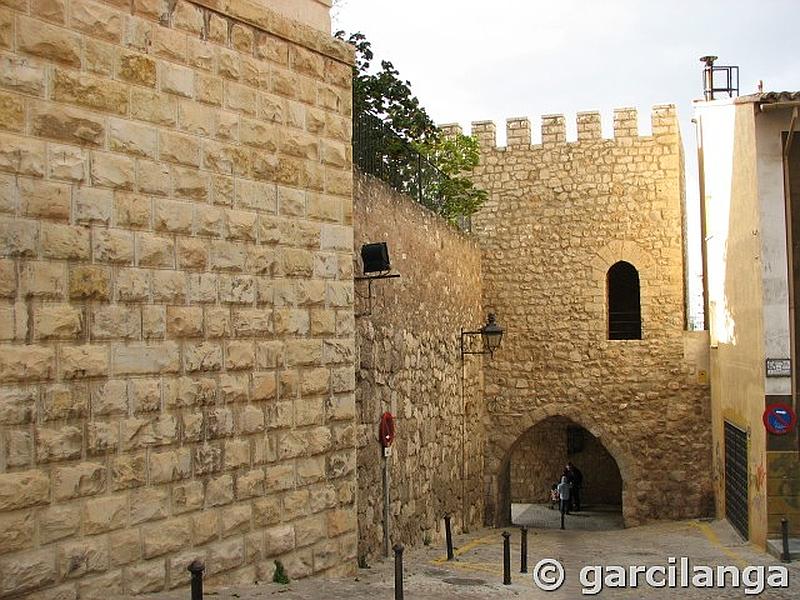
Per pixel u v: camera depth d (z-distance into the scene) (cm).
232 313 880
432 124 2020
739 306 1788
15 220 688
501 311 2389
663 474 2283
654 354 2305
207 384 850
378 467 1427
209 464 849
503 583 1198
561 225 2377
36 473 693
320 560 987
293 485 952
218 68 872
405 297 1648
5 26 687
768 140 1560
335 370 1013
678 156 2341
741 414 1795
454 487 1992
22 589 679
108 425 752
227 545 868
